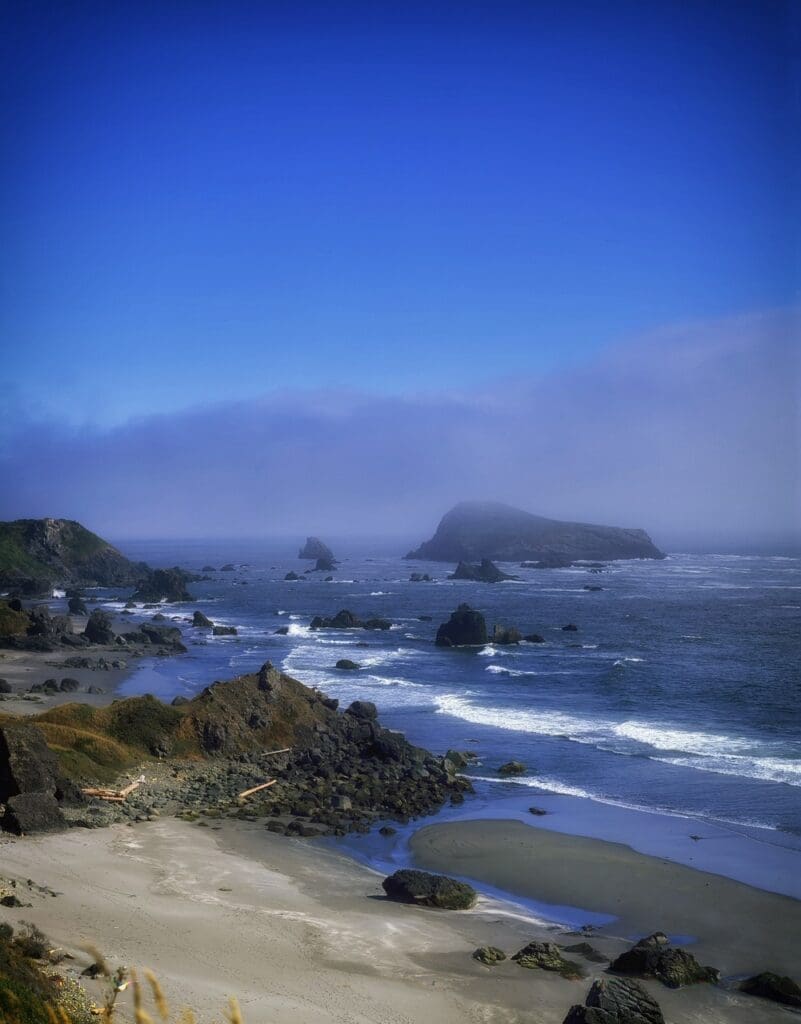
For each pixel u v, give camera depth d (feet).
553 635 326.44
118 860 94.73
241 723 155.53
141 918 77.41
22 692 207.21
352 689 216.95
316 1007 63.16
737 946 80.43
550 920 86.28
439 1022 62.85
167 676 241.76
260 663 265.54
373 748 151.23
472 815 120.98
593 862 101.65
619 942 80.38
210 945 73.05
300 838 110.52
